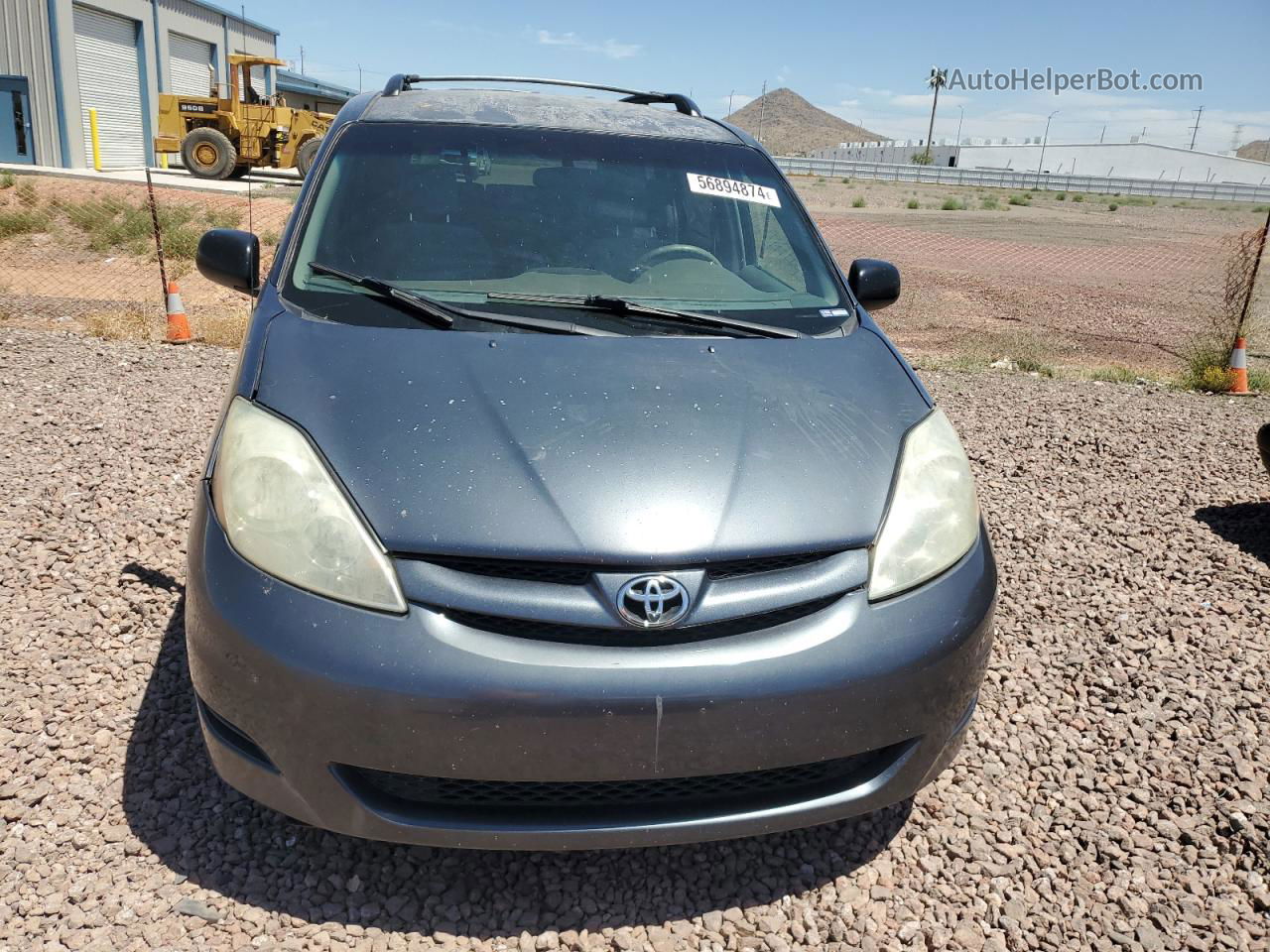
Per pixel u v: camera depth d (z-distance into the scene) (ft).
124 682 10.32
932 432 8.63
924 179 214.28
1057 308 50.52
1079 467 19.94
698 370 8.73
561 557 6.90
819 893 8.02
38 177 76.59
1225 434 23.31
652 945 7.45
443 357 8.45
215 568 7.21
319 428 7.64
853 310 10.69
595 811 7.08
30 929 7.19
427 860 8.13
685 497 7.29
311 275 9.63
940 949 7.50
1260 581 14.30
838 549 7.37
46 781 8.73
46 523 14.21
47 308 37.93
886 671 7.10
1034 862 8.44
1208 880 8.24
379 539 6.98
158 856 7.98
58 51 86.89
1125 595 13.64
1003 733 10.26
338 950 7.22
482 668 6.63
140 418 19.93
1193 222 122.72
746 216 11.32
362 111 11.58
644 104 13.98
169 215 59.57
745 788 7.30
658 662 6.75
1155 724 10.48
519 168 11.00
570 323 9.29
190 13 109.29
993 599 7.96
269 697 6.85
